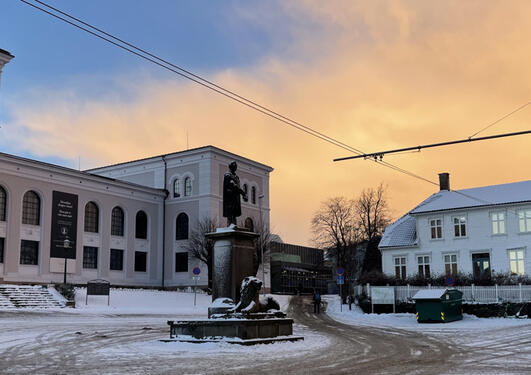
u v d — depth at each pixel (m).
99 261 56.38
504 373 11.74
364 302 40.88
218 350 16.41
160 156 66.06
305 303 52.25
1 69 48.00
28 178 50.41
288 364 13.51
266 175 71.94
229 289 19.39
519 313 33.59
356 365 13.41
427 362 14.02
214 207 62.47
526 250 44.12
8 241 48.12
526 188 46.62
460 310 33.09
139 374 11.64
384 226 76.31
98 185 57.16
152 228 63.34
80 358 14.49
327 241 72.88
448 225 48.25
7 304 38.38
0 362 13.65
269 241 66.38
